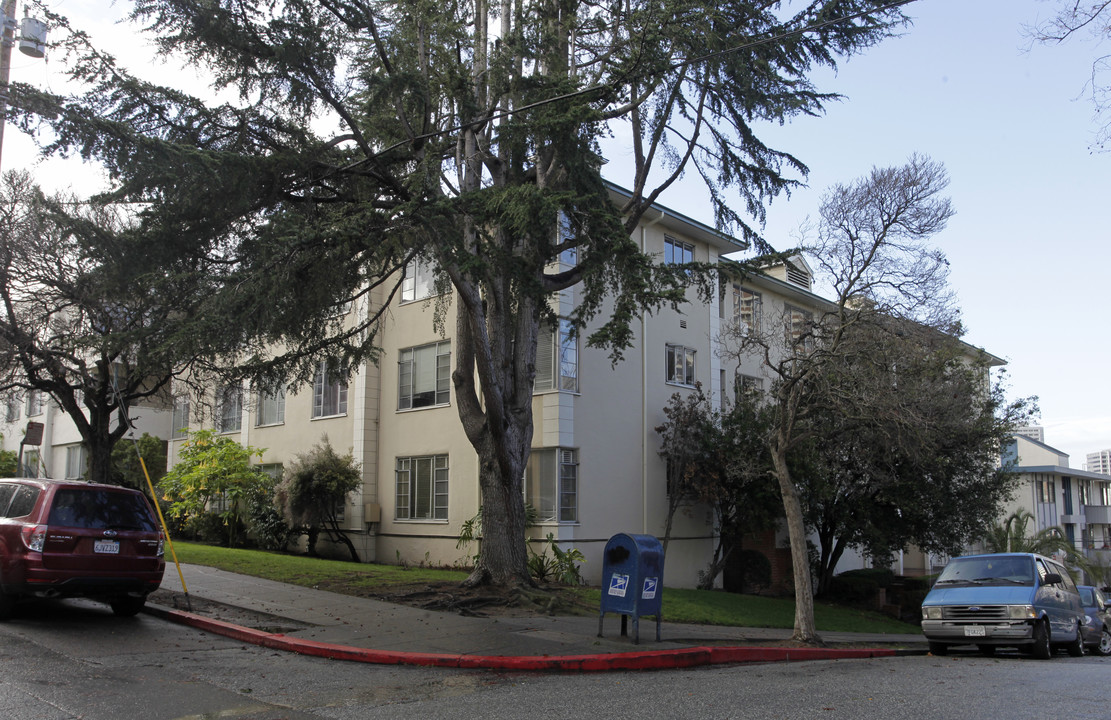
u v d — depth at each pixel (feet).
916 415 50.57
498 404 48.80
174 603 44.01
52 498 36.73
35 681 26.58
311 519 77.15
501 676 31.22
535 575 60.08
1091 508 154.10
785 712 25.05
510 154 48.80
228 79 42.91
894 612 80.69
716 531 79.46
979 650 50.90
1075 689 30.25
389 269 51.80
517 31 47.14
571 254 67.87
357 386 80.84
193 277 40.55
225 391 51.34
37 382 56.08
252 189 42.65
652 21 44.29
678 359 78.79
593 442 68.44
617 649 35.94
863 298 50.62
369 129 48.93
